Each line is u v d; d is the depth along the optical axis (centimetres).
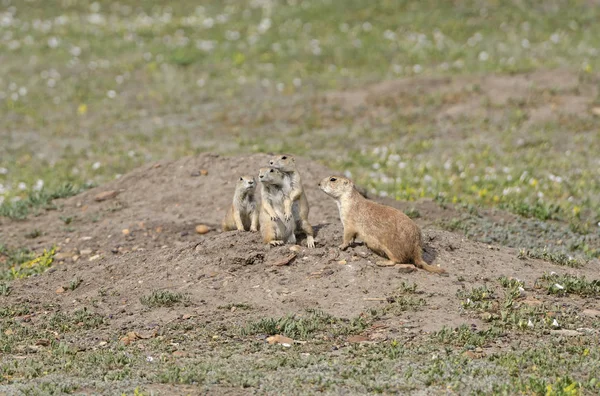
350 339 880
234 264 1084
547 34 3175
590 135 2150
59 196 1689
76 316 995
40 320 1004
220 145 2267
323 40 3225
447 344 858
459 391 721
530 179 1819
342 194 1071
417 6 3566
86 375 791
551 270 1112
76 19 3644
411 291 993
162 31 3431
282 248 1098
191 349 867
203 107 2647
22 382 778
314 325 909
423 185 1791
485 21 3362
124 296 1062
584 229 1468
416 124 2339
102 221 1512
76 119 2588
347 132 2328
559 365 789
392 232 1049
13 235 1483
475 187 1725
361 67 2945
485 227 1415
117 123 2534
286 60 3056
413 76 2758
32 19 3653
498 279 1048
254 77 2892
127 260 1188
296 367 795
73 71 3027
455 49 3027
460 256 1116
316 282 1024
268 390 732
